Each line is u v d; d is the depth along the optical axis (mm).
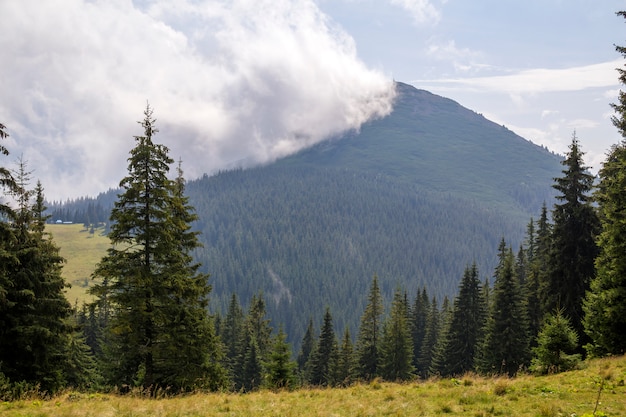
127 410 12969
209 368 22812
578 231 31031
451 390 14883
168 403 14297
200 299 23938
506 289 40000
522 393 13750
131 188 19812
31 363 21531
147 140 20672
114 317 20969
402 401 13492
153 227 20562
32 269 22094
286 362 31391
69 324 23391
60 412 12477
